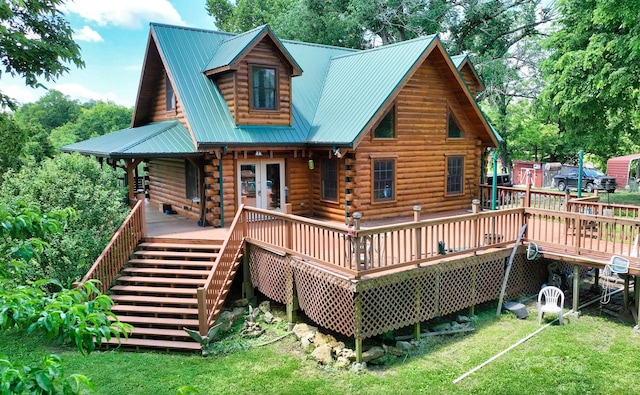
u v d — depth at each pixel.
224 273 11.06
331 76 17.44
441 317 11.11
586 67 19.05
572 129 22.98
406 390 7.98
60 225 4.05
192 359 9.27
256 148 14.14
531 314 11.18
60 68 14.73
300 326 10.41
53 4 14.84
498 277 11.52
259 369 8.81
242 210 12.03
